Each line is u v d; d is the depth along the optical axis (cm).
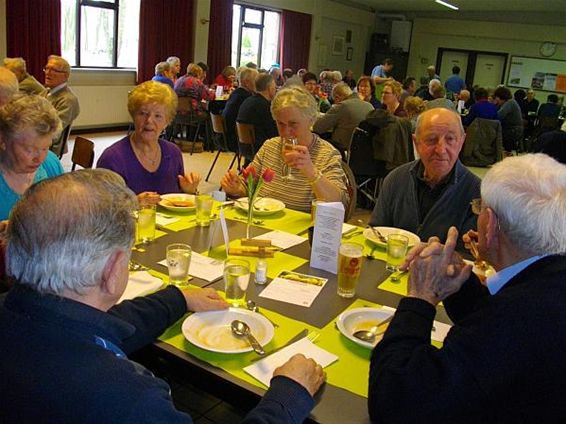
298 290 158
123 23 854
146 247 183
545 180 103
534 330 92
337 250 170
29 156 189
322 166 247
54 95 452
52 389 75
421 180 231
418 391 97
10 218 85
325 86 903
